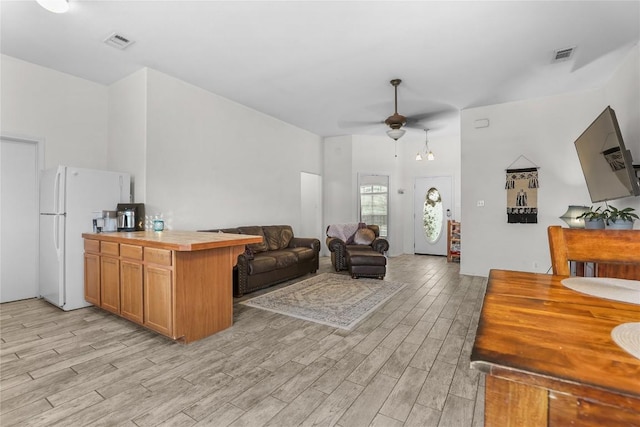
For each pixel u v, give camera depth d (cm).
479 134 500
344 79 409
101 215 350
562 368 49
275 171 587
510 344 58
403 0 254
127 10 271
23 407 170
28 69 366
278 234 535
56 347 242
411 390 187
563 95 441
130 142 397
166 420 159
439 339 260
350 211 713
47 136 382
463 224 511
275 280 439
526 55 340
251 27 295
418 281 468
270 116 573
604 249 121
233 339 259
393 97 471
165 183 396
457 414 165
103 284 310
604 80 399
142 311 267
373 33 302
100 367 212
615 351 54
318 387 190
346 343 252
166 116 398
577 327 66
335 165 732
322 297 381
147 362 219
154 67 379
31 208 378
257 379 198
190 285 253
